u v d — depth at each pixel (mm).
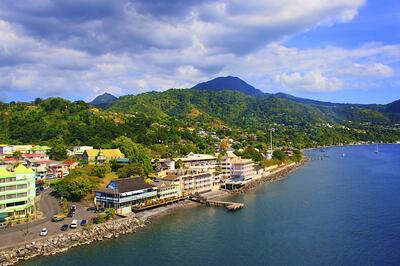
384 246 116938
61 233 116375
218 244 120125
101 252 111375
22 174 133250
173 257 109312
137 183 163500
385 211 158750
